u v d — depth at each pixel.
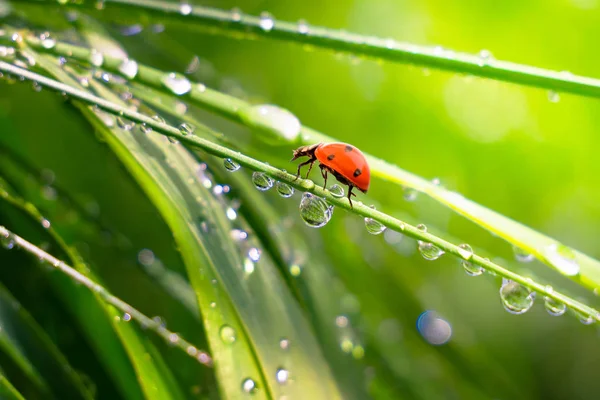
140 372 0.15
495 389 0.20
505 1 0.24
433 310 0.21
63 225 0.18
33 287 0.17
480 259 0.15
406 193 0.17
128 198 0.20
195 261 0.15
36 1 0.17
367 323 0.19
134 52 0.19
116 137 0.16
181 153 0.16
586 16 0.24
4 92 0.20
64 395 0.16
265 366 0.15
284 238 0.17
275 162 0.18
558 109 0.25
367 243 0.20
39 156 0.21
